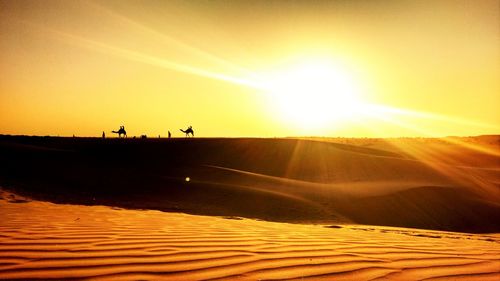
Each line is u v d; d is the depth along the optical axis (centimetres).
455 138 7919
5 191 1600
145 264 350
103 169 2544
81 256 368
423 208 1878
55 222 611
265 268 354
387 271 364
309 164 3394
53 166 2544
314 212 1766
